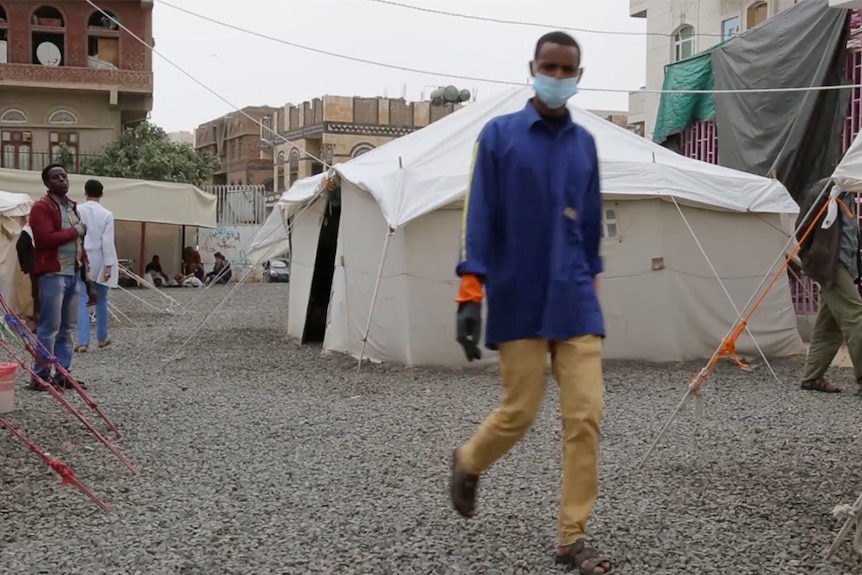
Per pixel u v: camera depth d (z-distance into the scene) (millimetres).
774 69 13055
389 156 10852
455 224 9875
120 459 5707
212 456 6004
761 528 4445
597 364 3807
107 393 8469
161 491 5156
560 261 3752
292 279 13820
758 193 10531
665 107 15875
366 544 4223
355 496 5043
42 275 8125
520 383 3811
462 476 3971
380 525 4500
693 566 3924
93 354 11500
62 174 8258
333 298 11523
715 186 10367
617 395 8328
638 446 6273
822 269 8133
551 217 3775
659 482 5305
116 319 16328
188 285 29594
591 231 3934
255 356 11320
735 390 8625
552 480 5332
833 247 8094
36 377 5918
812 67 12570
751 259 10656
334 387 8867
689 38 22703
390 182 9789
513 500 4914
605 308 10219
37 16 37219
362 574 3857
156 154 37125
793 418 7254
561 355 3805
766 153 13094
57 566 3949
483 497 4973
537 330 3779
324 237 12375
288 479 5418
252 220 35312
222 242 34062
